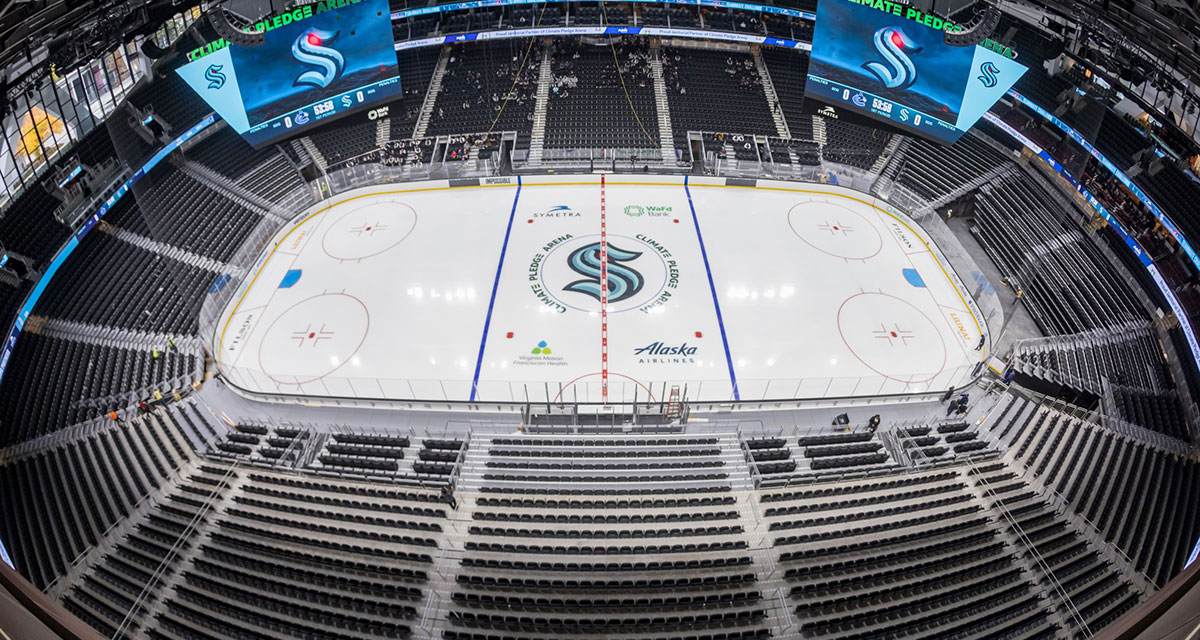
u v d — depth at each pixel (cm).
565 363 2317
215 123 3191
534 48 3906
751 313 2530
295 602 1587
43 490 1788
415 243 2877
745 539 1755
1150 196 2455
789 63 3841
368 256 2812
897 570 1661
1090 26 2289
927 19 1983
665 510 1842
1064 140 2800
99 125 2547
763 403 2188
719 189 3209
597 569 1658
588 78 3741
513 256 2789
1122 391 2214
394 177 3225
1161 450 1989
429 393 2206
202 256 2783
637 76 3747
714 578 1628
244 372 2281
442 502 1870
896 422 2183
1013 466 2012
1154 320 2392
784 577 1645
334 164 3341
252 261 2767
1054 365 2350
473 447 2064
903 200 3153
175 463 1969
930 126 2169
